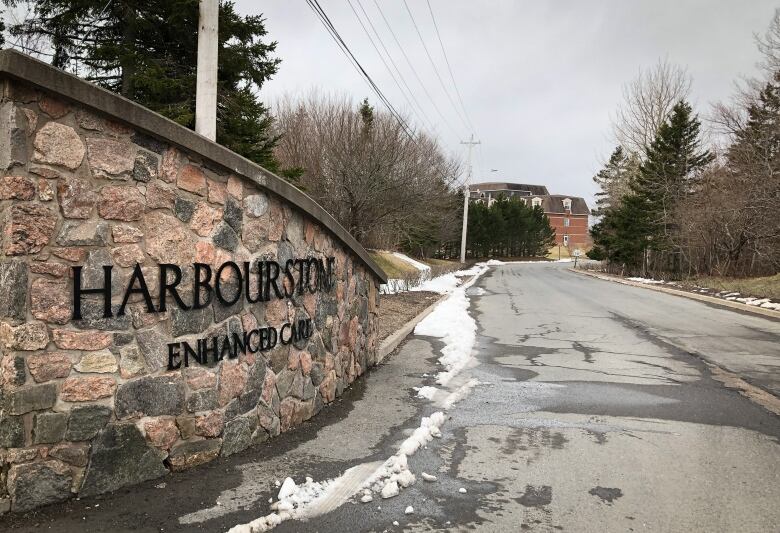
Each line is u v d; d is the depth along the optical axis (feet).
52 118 11.18
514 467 15.37
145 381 12.88
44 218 11.11
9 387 10.86
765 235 81.71
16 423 10.98
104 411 12.16
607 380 25.98
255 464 14.64
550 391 23.81
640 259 122.83
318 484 13.52
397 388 23.35
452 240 159.12
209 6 22.12
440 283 80.59
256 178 15.51
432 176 84.64
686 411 21.13
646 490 13.98
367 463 15.12
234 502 12.42
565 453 16.52
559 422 19.56
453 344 32.86
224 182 14.76
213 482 13.34
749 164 81.30
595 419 19.97
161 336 13.20
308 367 19.04
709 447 17.21
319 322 19.94
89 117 11.73
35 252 11.02
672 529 12.02
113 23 40.98
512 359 30.58
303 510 12.30
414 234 110.73
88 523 11.08
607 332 40.65
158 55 42.11
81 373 11.79
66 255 11.46
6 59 10.09
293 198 17.17
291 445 16.31
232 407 15.12
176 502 12.21
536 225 261.65
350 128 70.79
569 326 43.62
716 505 13.17
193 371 13.97
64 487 11.65
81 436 11.83
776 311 51.67
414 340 34.60
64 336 11.51
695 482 14.52
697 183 105.50
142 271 12.76
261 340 16.24
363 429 18.03
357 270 24.31
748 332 41.16
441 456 16.08
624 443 17.48
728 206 85.20
